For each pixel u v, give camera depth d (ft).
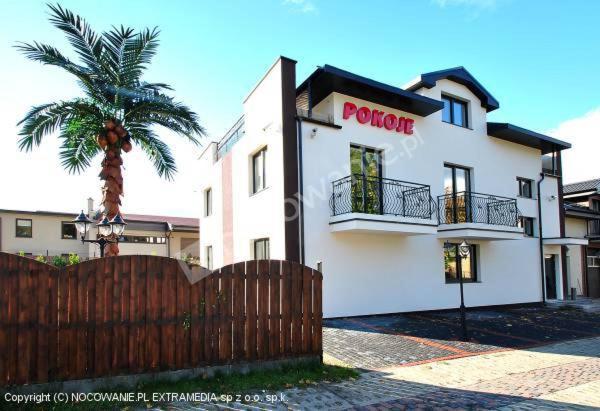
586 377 20.30
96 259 15.72
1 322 14.16
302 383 17.42
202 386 16.20
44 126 31.17
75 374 14.97
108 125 31.17
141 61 32.99
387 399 16.26
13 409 13.28
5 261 14.42
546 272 57.77
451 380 19.39
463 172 48.88
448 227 43.34
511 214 49.34
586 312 47.09
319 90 39.01
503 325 35.63
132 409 13.92
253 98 42.73
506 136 52.16
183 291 17.13
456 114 49.65
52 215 84.23
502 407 15.66
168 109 33.45
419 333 30.53
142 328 16.20
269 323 18.84
